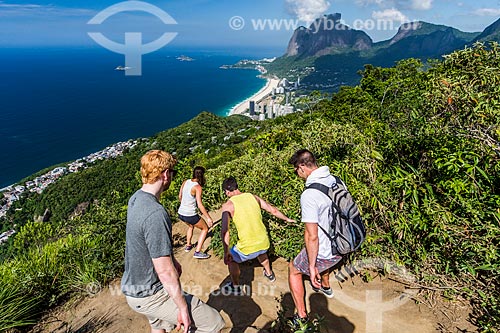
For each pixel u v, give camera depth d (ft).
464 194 9.78
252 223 10.69
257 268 12.52
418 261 10.28
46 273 12.59
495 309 8.33
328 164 12.94
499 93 9.52
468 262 9.12
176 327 7.41
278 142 24.64
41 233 17.03
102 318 10.96
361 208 10.78
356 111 21.06
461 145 10.13
